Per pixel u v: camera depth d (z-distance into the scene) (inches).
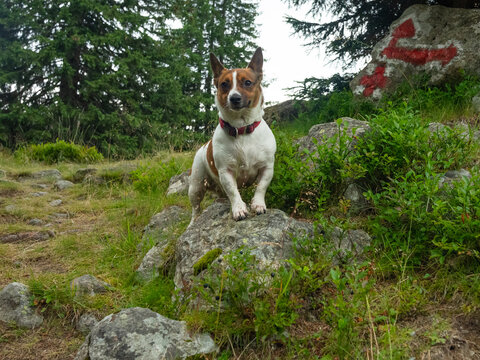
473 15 83.4
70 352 31.1
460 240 30.5
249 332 28.2
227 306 29.0
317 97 109.6
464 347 24.7
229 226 36.9
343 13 111.7
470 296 28.3
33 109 175.8
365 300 28.5
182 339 27.8
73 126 177.5
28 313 35.0
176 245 39.1
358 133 48.8
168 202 60.7
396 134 41.3
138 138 184.9
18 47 182.7
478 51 78.2
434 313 28.2
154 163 95.9
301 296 29.8
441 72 81.5
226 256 29.4
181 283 35.1
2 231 58.0
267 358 26.9
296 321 29.3
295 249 31.6
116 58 192.1
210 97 252.8
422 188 34.9
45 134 171.5
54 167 111.5
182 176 71.2
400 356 24.3
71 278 40.7
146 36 197.2
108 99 190.7
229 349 27.8
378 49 92.0
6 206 71.2
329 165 42.1
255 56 40.1
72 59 191.9
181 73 218.5
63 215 68.7
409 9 91.1
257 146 39.4
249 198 46.2
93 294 37.8
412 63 87.1
